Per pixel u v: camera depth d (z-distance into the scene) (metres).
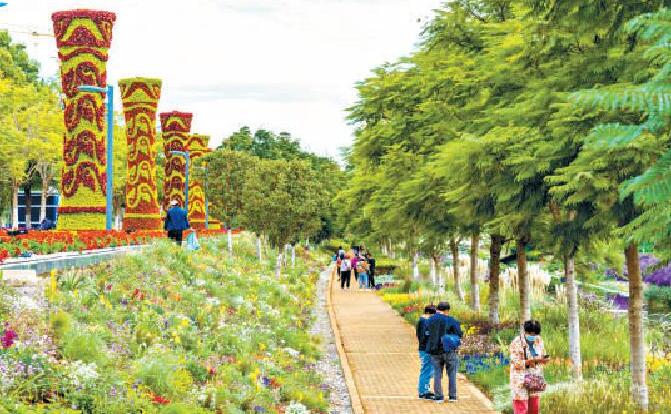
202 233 42.41
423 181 18.52
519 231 14.79
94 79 32.16
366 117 23.23
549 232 13.21
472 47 18.50
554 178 9.81
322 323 25.62
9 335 7.84
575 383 13.38
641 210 10.09
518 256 19.44
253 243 42.66
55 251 19.03
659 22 5.09
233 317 16.83
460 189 12.70
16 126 55.09
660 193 4.74
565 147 10.61
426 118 19.56
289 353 16.58
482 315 24.89
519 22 12.65
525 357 10.48
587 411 11.77
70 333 9.02
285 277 35.66
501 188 11.89
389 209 22.39
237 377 11.68
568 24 9.93
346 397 14.23
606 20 9.50
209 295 18.30
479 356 17.58
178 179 55.03
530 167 10.95
